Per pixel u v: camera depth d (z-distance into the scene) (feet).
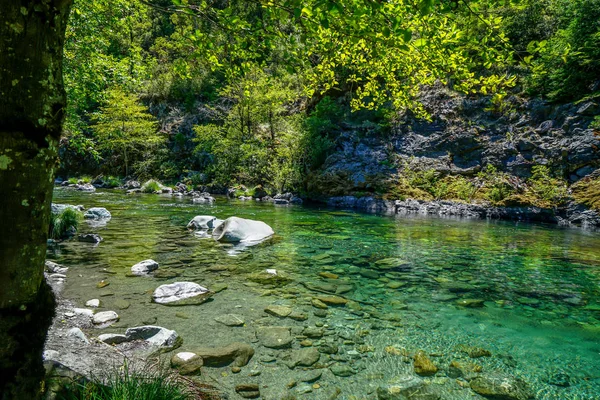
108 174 105.91
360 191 74.33
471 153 74.38
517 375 11.85
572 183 61.52
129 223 39.01
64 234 30.81
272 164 85.15
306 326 15.01
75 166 107.65
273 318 15.64
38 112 4.87
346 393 10.37
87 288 18.33
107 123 96.99
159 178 101.76
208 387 10.12
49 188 5.29
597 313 17.83
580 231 47.80
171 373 10.30
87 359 10.45
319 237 35.81
